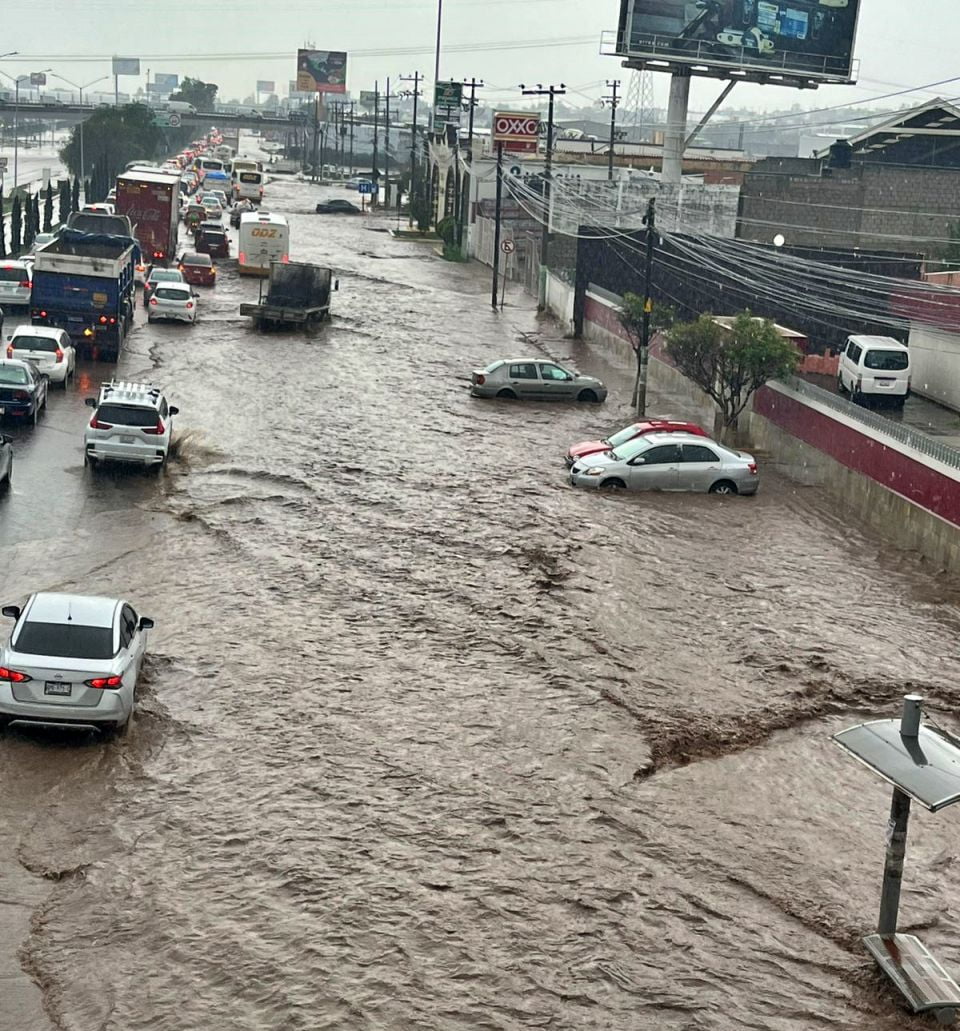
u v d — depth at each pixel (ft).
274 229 216.33
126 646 53.67
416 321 188.03
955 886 46.44
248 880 42.91
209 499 89.10
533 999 37.58
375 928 40.55
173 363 138.92
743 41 234.99
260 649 63.62
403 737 55.11
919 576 86.38
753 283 163.22
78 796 47.78
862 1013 38.24
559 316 200.13
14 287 159.63
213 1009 36.11
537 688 61.77
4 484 87.25
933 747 39.22
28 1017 35.42
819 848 48.57
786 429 118.21
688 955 40.55
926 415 137.90
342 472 99.96
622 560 83.66
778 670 67.10
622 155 318.45
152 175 238.68
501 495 97.35
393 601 72.33
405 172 500.74
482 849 46.16
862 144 251.80
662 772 54.19
